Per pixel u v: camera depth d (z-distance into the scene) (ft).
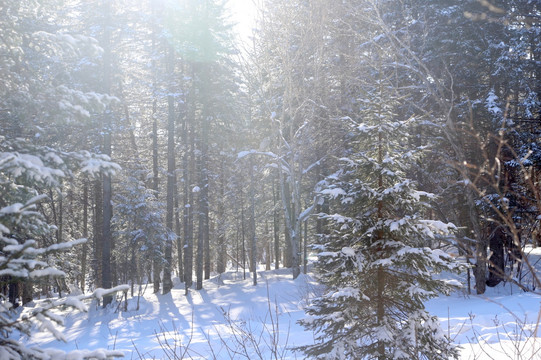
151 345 34.76
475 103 57.21
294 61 83.10
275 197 117.50
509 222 7.68
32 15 17.60
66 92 14.52
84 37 15.08
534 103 54.54
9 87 15.38
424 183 60.44
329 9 81.05
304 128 85.05
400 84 70.85
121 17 76.79
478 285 58.29
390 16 70.13
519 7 56.24
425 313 19.52
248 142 100.68
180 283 109.29
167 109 102.63
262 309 65.00
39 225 14.24
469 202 52.26
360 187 20.86
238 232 136.15
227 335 34.63
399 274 20.34
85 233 105.50
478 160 51.93
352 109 73.51
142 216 84.99
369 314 20.11
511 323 31.78
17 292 63.82
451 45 61.36
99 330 60.13
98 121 72.64
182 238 123.95
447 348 18.98
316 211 95.91
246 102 99.50
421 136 60.90
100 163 13.74
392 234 20.27
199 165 99.81
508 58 57.00
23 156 12.89
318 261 20.98
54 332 10.08
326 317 19.62
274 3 86.94
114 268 99.50
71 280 91.30
